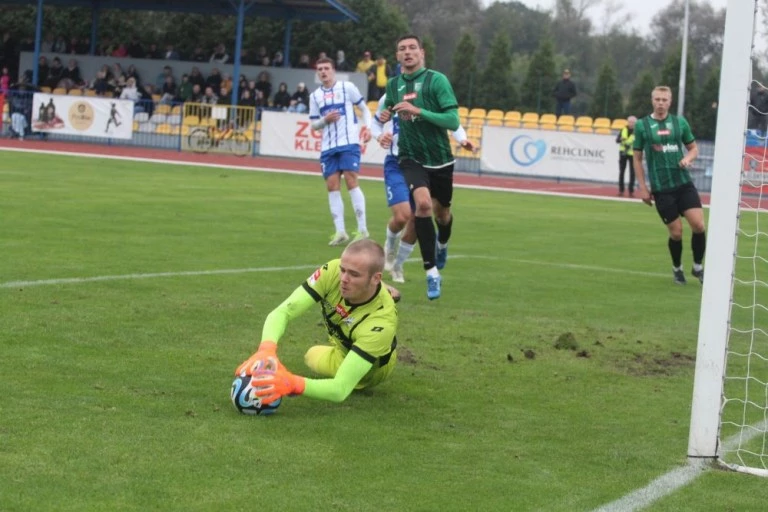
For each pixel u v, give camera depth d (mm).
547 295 9234
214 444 4418
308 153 29422
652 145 10672
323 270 5234
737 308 9430
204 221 13359
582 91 66625
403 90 8805
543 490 4125
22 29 42906
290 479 4059
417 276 9938
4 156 24078
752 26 4574
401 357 6371
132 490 3816
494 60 45875
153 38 43719
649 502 4062
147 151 30578
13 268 8508
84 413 4719
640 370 6477
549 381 6035
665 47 69562
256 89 33938
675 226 10625
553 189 26375
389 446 4578
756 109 6000
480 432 4906
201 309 7379
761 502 4152
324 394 4980
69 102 29938
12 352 5746
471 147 8836
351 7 44062
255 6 37031
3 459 4039
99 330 6461
